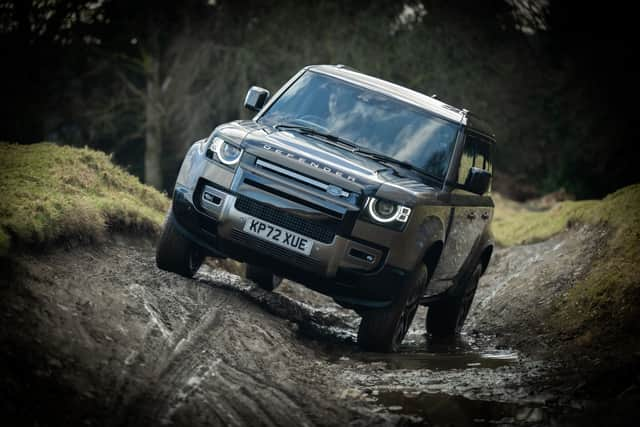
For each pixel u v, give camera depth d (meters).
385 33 55.44
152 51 54.47
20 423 8.14
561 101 64.88
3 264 11.73
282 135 14.42
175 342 11.59
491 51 59.41
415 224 13.60
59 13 52.19
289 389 10.94
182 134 53.56
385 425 10.16
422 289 14.62
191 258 15.13
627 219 22.36
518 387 12.23
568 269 21.20
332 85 16.03
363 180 13.42
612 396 11.95
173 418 9.11
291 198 13.37
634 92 66.69
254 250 13.59
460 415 10.84
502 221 39.75
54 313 10.98
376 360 13.52
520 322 18.78
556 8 64.56
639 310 15.96
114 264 14.58
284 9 54.88
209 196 13.81
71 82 54.53
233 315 13.77
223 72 52.94
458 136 15.74
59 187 17.05
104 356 10.29
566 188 65.94
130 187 20.77
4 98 52.78
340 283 13.54
